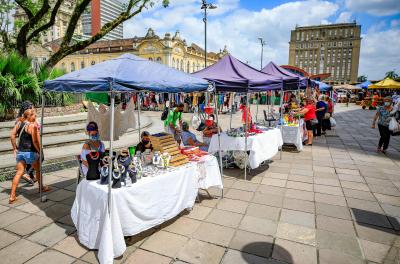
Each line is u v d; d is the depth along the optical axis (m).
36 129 4.54
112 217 3.02
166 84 3.68
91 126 3.84
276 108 25.50
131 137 10.64
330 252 3.31
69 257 3.14
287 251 3.32
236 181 5.86
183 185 4.01
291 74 8.82
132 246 3.38
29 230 3.73
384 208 4.55
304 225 3.96
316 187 5.52
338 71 114.31
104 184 3.22
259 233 3.73
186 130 6.53
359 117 20.39
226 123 15.64
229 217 4.19
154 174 3.69
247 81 5.42
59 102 12.28
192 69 56.03
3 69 10.32
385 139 8.58
